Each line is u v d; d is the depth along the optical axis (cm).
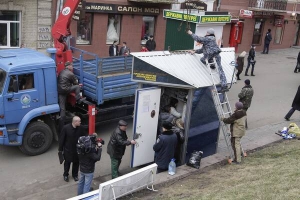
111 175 980
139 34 2403
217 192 793
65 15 1240
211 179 894
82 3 1786
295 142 1169
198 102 1015
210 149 1117
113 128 1328
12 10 1862
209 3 2692
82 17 1812
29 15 1912
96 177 980
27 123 1056
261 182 820
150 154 1029
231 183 845
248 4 3033
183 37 1600
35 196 866
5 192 889
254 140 1188
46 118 1130
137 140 987
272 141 1182
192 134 1034
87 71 1213
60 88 1109
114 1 2205
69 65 1135
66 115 1172
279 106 1673
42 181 950
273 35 3434
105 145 1188
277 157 1020
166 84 966
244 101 1268
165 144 935
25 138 1068
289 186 780
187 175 934
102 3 2152
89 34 2200
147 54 1011
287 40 3619
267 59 2948
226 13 1672
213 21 1616
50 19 1983
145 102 972
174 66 996
